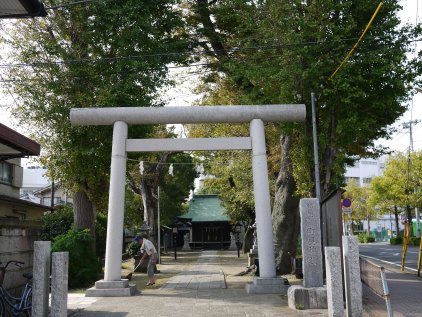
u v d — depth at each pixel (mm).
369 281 8094
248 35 17906
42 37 17484
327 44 14016
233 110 13875
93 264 16703
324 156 15570
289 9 14539
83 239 16625
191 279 17141
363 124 14148
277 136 19406
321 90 14492
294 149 16500
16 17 8367
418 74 14156
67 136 16922
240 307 10422
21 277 9234
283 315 9297
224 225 52906
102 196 18719
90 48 17750
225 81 21062
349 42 14258
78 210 19172
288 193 18047
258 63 16172
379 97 14266
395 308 10656
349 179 66750
